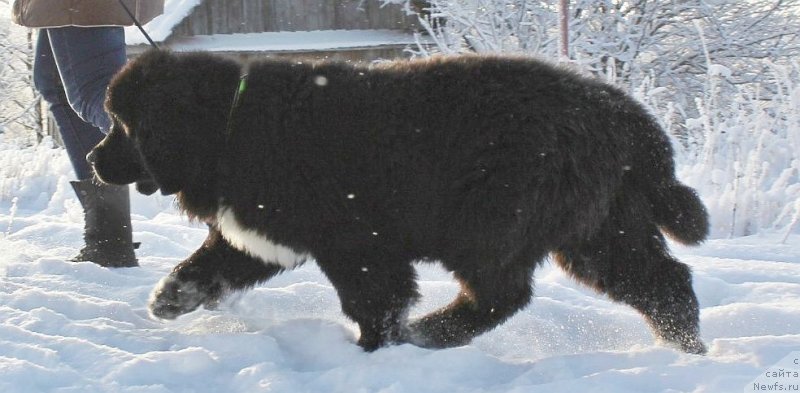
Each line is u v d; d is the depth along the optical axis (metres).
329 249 3.73
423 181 3.64
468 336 3.85
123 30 5.29
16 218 7.12
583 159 3.58
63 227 6.46
